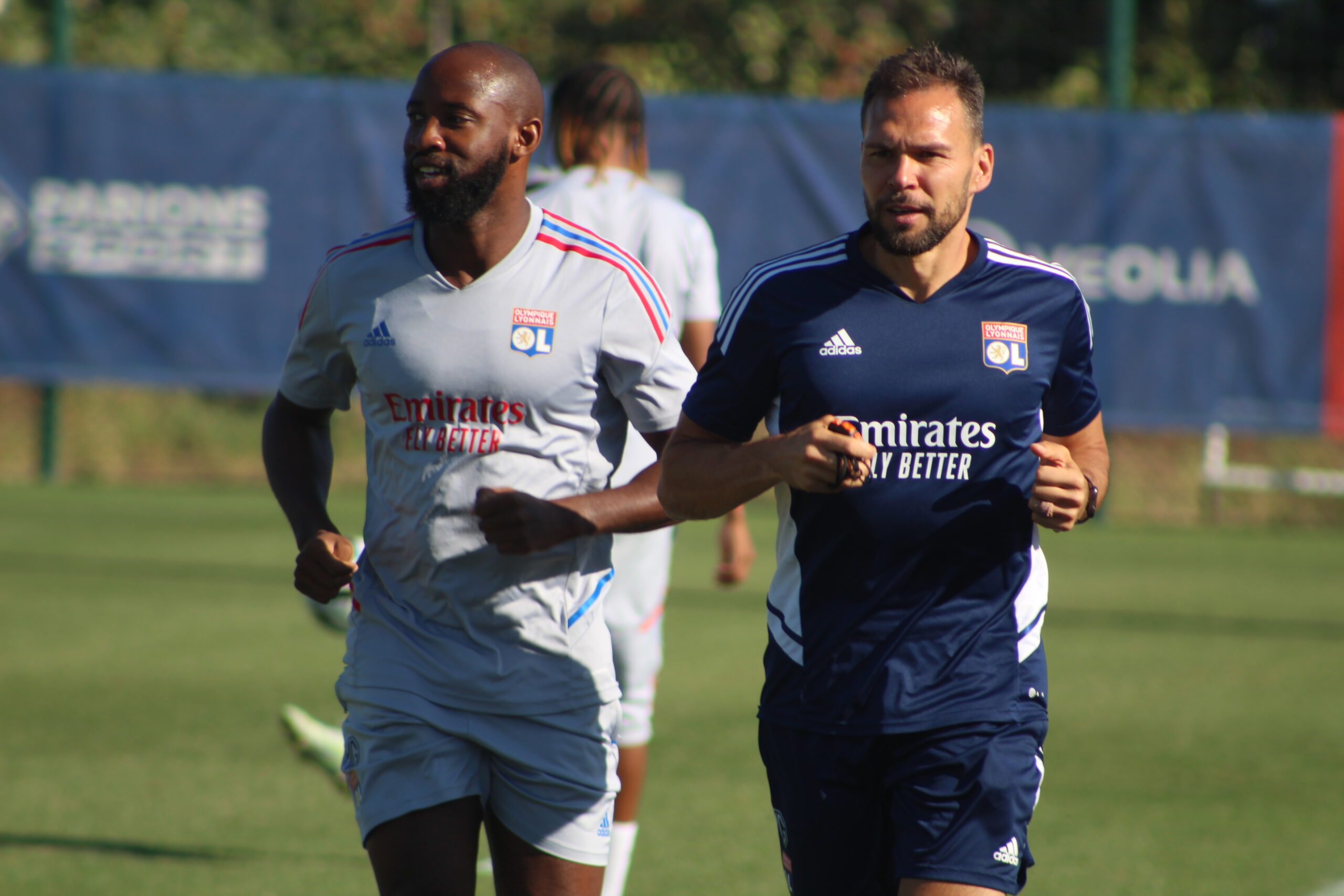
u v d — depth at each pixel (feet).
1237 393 130.11
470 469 34.09
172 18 185.47
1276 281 129.29
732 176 132.26
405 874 33.53
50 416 152.66
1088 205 130.21
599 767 35.53
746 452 32.09
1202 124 128.88
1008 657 33.60
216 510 141.59
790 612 33.88
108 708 75.00
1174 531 142.72
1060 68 165.37
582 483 35.14
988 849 32.96
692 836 56.03
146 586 106.93
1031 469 33.58
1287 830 57.41
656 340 35.22
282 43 187.83
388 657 34.53
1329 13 161.99
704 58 175.32
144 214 135.95
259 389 136.87
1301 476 140.56
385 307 34.32
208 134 135.44
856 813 33.83
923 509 32.78
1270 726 74.08
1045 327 33.55
